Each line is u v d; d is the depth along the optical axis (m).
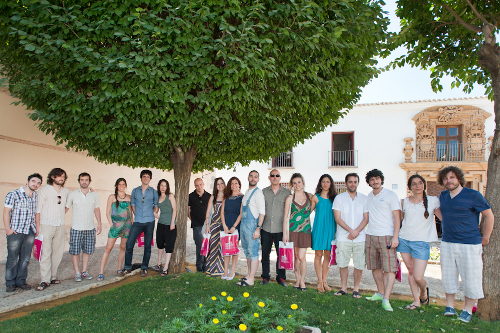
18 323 3.15
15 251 4.30
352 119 16.50
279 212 4.79
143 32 3.54
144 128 4.08
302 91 4.50
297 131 5.66
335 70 4.79
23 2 3.34
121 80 3.78
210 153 5.65
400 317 3.49
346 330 3.05
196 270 6.14
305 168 16.83
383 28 4.86
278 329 2.53
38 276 5.15
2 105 5.97
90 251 5.04
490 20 5.39
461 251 3.63
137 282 4.75
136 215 5.41
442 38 6.00
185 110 4.06
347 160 16.62
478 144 15.14
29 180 4.43
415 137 15.80
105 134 4.06
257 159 6.41
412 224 3.96
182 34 3.66
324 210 4.62
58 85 3.82
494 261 3.69
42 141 6.83
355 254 4.34
